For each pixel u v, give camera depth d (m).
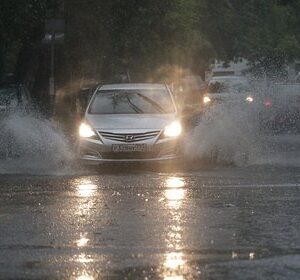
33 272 19.86
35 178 37.03
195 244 22.88
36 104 63.50
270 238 23.64
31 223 25.88
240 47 130.38
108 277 19.36
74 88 78.56
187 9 99.06
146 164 40.75
